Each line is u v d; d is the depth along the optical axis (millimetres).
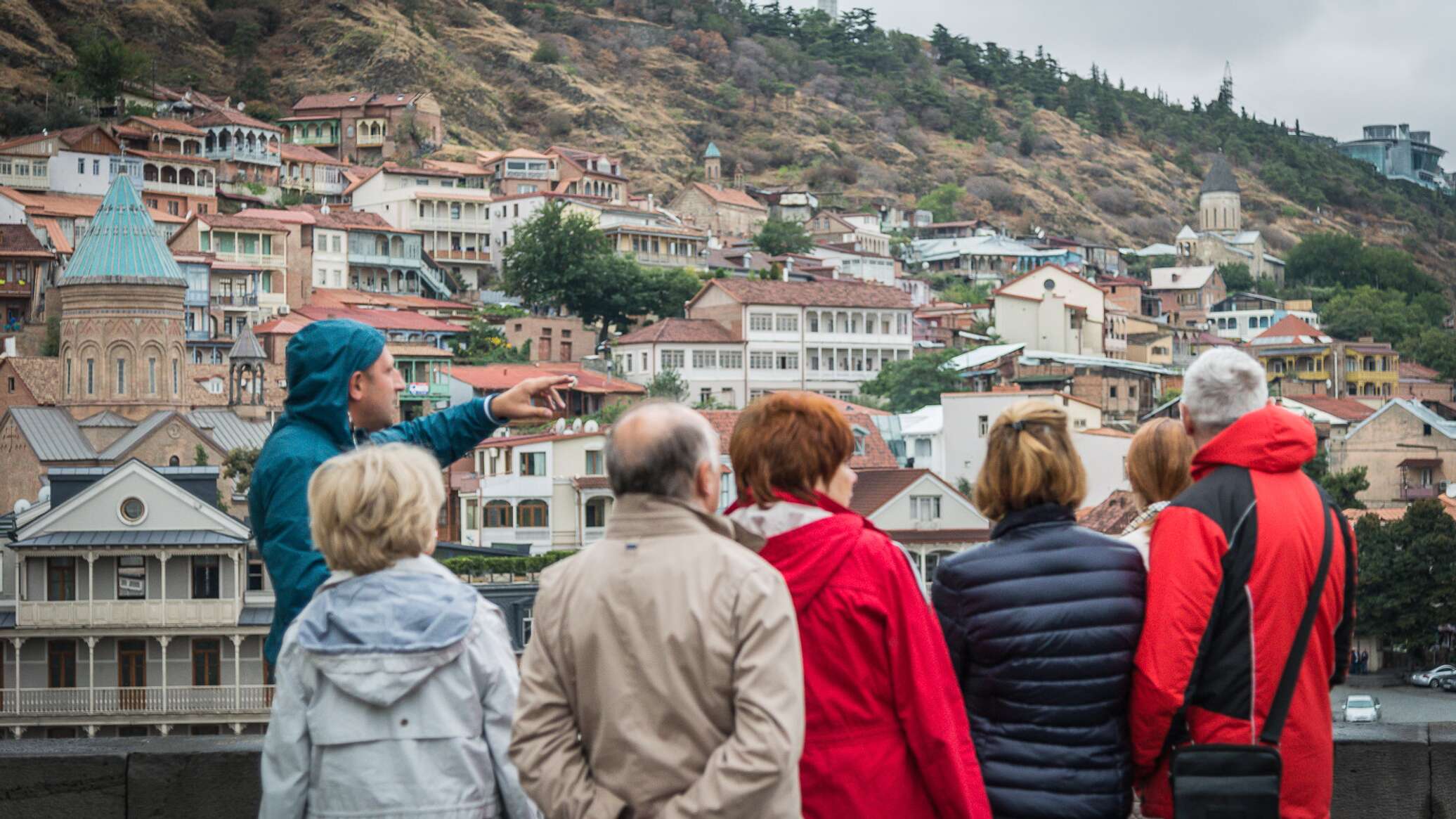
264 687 48938
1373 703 50312
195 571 49531
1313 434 6266
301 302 130000
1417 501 69875
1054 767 6164
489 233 164500
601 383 114125
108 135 145875
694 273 149000
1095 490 78688
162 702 48312
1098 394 125250
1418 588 69062
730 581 5016
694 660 4953
